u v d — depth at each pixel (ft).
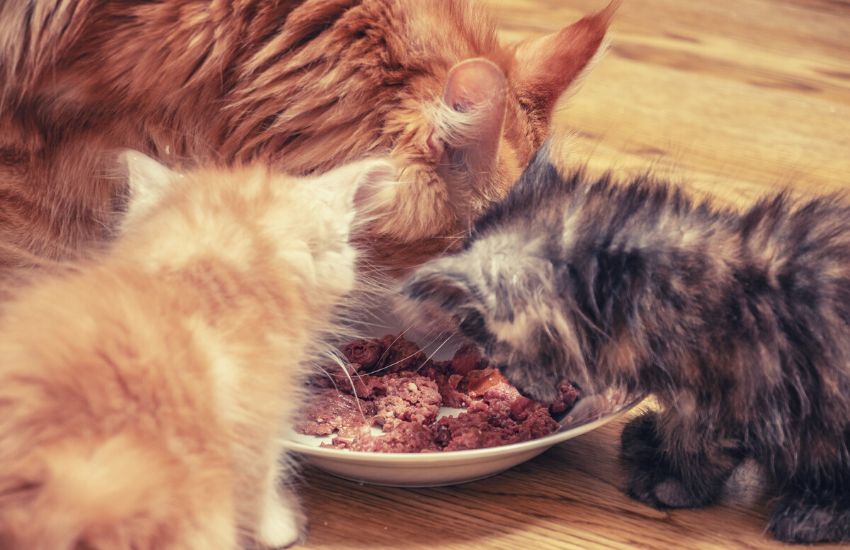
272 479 3.45
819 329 3.44
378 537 3.50
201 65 3.72
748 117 5.54
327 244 3.61
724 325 3.44
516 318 3.43
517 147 3.84
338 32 3.73
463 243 3.63
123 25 3.69
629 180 3.69
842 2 7.87
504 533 3.52
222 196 3.59
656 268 3.46
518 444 3.46
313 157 3.78
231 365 3.34
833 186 4.91
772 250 3.50
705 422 3.50
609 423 3.86
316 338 3.63
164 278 3.40
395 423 3.61
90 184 3.78
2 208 3.76
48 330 3.23
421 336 3.78
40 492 3.05
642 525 3.56
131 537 3.07
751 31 7.06
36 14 3.67
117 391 3.18
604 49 4.03
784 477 3.57
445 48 3.79
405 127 3.73
